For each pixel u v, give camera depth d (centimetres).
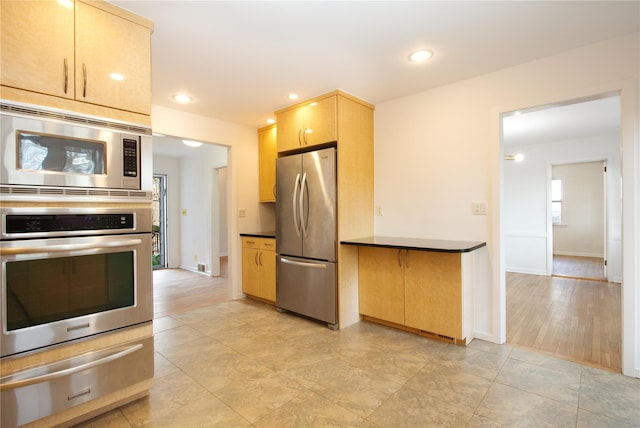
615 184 489
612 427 164
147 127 187
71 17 161
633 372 213
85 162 166
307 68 259
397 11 185
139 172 184
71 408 163
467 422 169
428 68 260
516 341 274
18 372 145
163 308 380
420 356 247
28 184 148
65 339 158
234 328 311
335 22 196
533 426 166
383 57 241
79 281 163
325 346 267
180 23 195
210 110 363
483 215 276
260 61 247
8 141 143
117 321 175
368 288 320
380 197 342
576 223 739
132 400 188
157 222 668
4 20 143
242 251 425
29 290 148
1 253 140
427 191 308
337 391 200
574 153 525
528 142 542
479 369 226
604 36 214
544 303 380
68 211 159
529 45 225
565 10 185
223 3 176
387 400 190
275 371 226
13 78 145
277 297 359
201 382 212
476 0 175
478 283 279
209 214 584
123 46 179
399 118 327
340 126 305
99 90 170
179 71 264
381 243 282
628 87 211
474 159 280
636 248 211
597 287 454
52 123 154
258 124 425
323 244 312
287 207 344
